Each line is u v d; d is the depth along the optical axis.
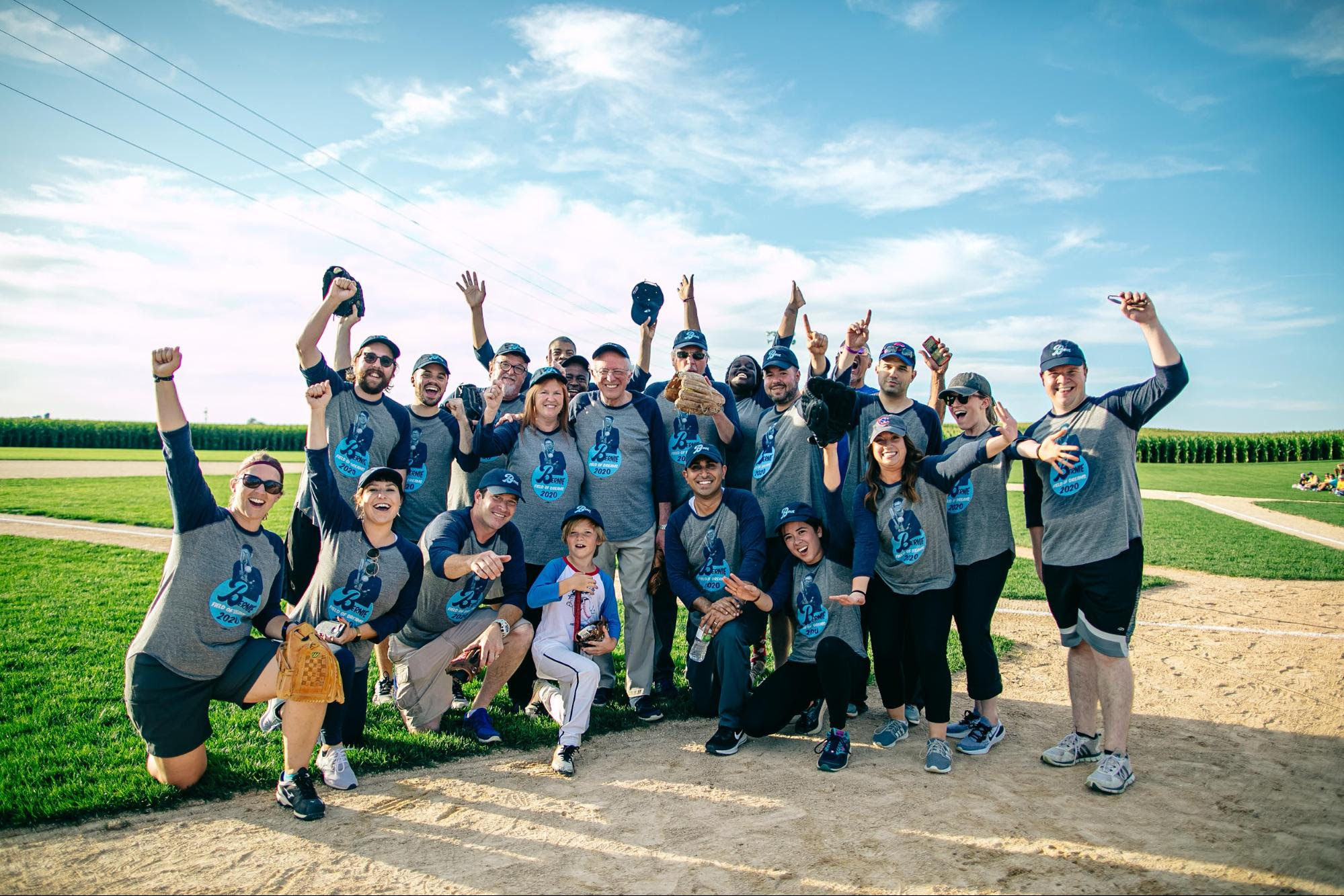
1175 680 6.62
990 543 5.15
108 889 3.29
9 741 4.76
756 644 6.85
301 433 57.56
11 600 8.35
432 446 6.23
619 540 6.05
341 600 4.88
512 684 5.93
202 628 4.11
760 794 4.39
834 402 5.26
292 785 4.09
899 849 3.71
